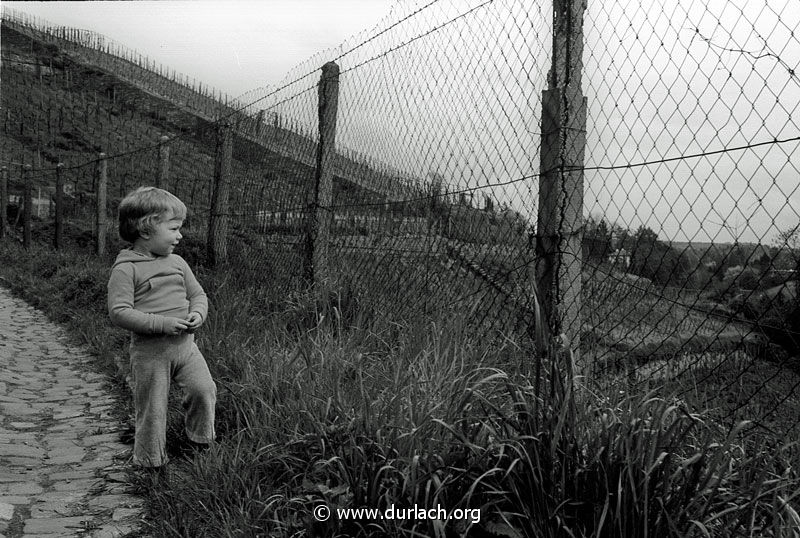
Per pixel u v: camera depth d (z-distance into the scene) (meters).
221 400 3.84
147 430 3.20
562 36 2.90
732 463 2.30
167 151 10.12
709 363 3.07
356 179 5.17
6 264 13.68
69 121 40.66
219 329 5.07
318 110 5.79
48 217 19.98
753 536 1.99
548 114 2.96
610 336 2.98
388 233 4.65
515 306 3.38
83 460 3.53
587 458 2.23
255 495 2.72
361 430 2.76
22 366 5.65
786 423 2.65
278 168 6.72
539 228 3.00
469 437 2.42
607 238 2.92
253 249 7.18
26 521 2.76
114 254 12.92
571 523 2.16
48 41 69.50
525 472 2.24
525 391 2.52
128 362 5.39
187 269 3.46
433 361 3.37
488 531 2.13
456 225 3.83
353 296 4.93
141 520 2.76
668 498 2.03
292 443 2.90
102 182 12.91
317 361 3.75
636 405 2.29
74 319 7.33
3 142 31.75
